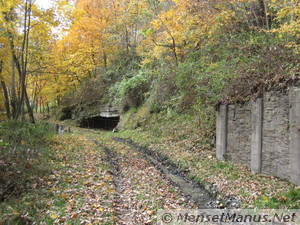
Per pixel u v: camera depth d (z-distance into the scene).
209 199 5.73
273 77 6.45
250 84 7.20
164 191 6.08
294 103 5.48
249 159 7.21
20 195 4.96
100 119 22.75
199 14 10.68
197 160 8.44
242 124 7.55
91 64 21.41
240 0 9.59
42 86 18.53
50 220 4.12
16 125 10.20
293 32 6.91
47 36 12.08
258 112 6.71
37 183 5.57
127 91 17.88
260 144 6.65
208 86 9.97
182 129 12.37
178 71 11.95
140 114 16.94
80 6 20.34
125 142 13.65
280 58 6.77
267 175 6.33
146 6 16.91
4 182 5.09
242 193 5.30
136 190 6.08
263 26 9.52
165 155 9.66
